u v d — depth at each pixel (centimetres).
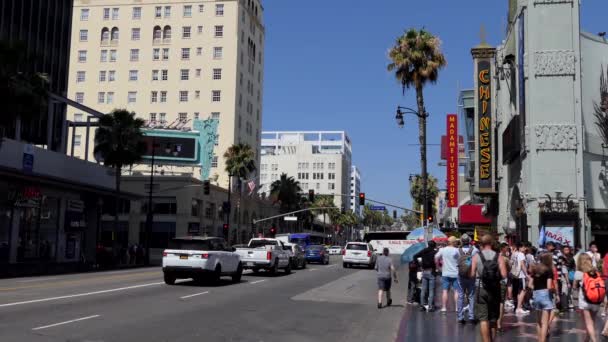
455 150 4694
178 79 8438
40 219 4288
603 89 2900
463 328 1258
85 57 8662
